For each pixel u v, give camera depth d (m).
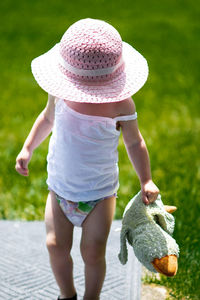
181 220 4.25
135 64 2.88
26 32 11.70
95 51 2.68
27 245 4.01
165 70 9.65
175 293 3.28
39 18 12.92
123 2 14.59
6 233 4.25
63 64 2.77
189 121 7.46
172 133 6.94
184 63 10.04
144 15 13.41
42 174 5.56
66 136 2.80
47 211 2.95
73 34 2.75
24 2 14.30
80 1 14.55
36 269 3.57
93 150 2.80
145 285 3.42
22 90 8.59
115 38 2.77
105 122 2.77
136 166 2.90
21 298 3.14
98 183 2.85
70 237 2.92
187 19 13.09
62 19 12.83
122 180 5.45
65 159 2.82
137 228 2.76
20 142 6.45
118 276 3.47
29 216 4.74
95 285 2.90
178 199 4.71
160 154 6.21
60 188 2.88
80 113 2.76
